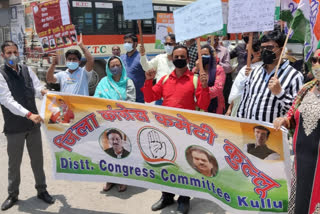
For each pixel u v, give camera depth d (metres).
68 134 3.88
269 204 3.24
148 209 4.08
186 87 3.74
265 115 3.26
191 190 3.62
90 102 3.80
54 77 4.52
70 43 4.54
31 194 4.48
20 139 3.97
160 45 10.91
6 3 13.20
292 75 3.20
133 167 3.80
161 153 3.68
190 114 3.48
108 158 3.85
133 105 3.69
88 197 4.42
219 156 3.42
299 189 2.74
